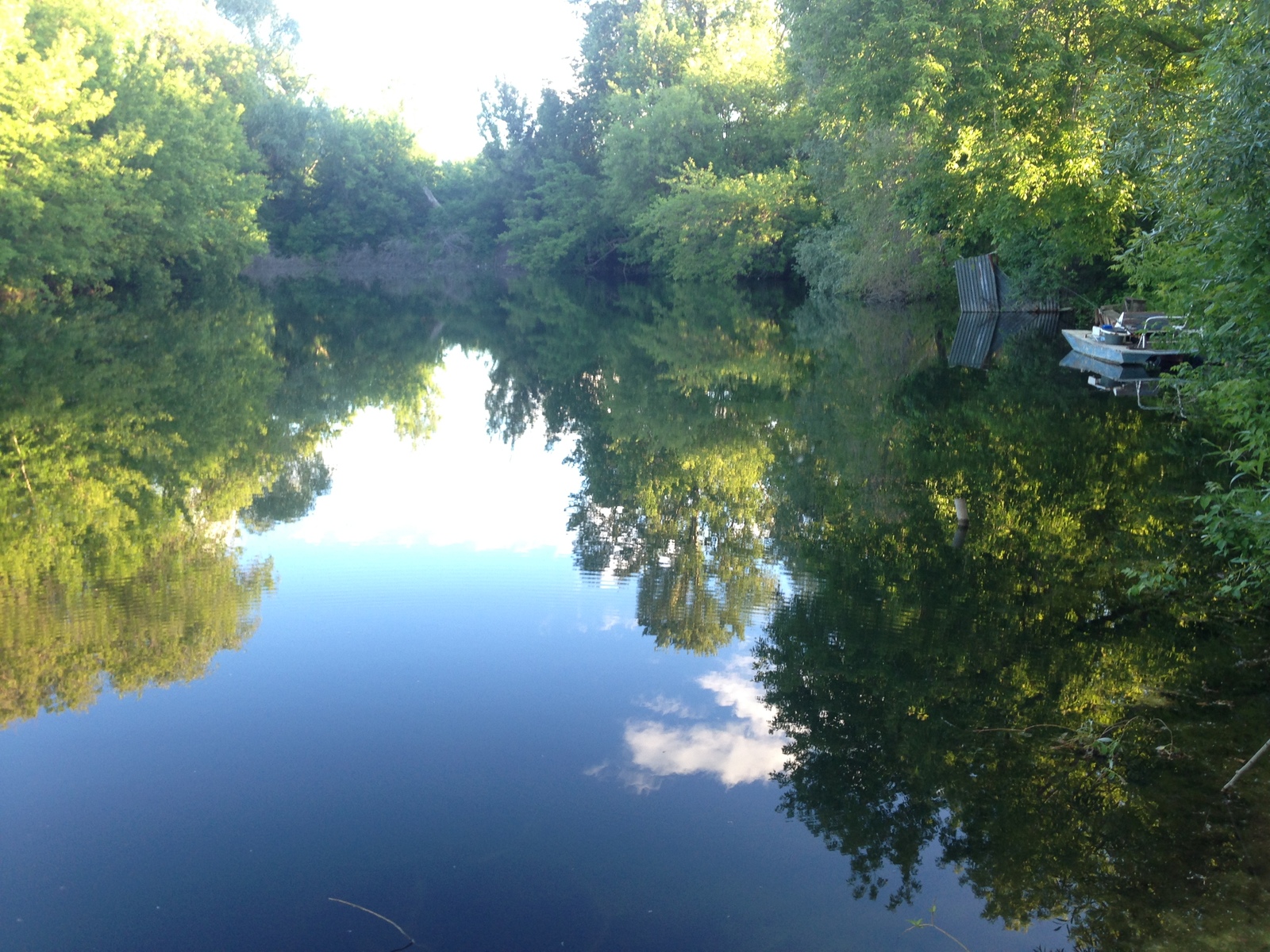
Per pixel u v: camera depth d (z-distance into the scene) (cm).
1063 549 779
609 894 374
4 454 1106
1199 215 615
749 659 598
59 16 2475
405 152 6125
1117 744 471
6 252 2139
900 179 2055
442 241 6138
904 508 912
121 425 1287
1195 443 1117
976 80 1374
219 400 1538
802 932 352
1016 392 1512
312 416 1462
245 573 753
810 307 3216
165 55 3881
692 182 4150
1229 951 335
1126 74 1188
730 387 1705
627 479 1080
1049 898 370
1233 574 630
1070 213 1538
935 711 522
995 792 443
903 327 2495
